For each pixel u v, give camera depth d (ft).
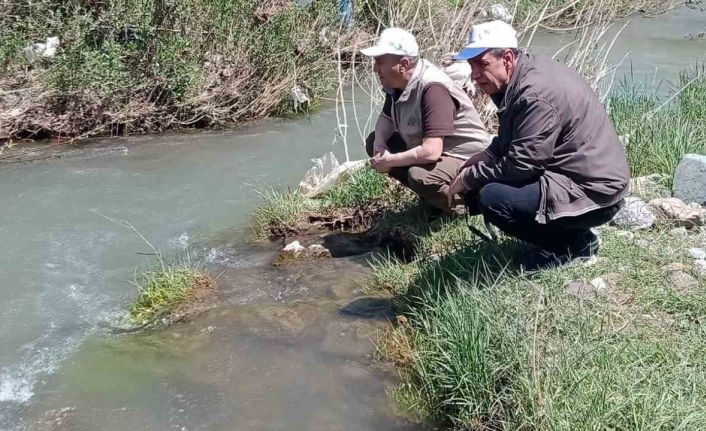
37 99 22.86
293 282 14.46
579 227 12.37
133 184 19.52
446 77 14.49
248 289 14.25
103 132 23.75
